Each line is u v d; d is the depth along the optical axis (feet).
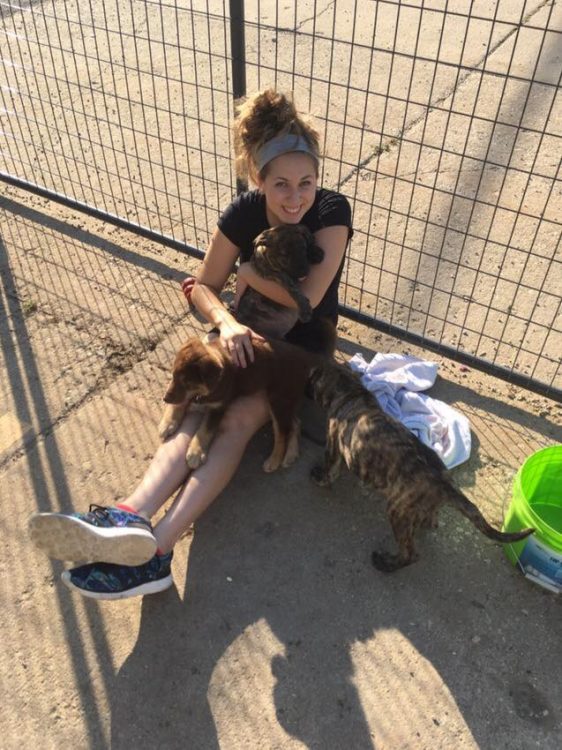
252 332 10.15
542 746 7.63
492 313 13.16
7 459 10.90
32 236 15.60
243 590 9.14
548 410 11.41
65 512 10.11
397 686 8.16
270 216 10.46
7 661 8.52
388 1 9.86
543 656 8.38
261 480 10.48
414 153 17.48
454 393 11.75
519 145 17.48
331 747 7.70
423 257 14.48
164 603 9.03
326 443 10.07
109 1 25.79
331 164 17.15
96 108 19.92
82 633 8.76
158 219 15.72
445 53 21.67
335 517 9.94
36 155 18.15
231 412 9.96
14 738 7.88
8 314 13.58
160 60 22.03
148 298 13.83
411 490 8.25
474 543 9.54
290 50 22.06
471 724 7.83
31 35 23.75
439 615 8.79
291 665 8.38
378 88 20.17
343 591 9.08
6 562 9.52
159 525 9.05
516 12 23.67
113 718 8.02
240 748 7.72
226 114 19.27
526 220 15.12
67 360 12.55
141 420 11.38
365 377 11.23
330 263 10.03
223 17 11.76
